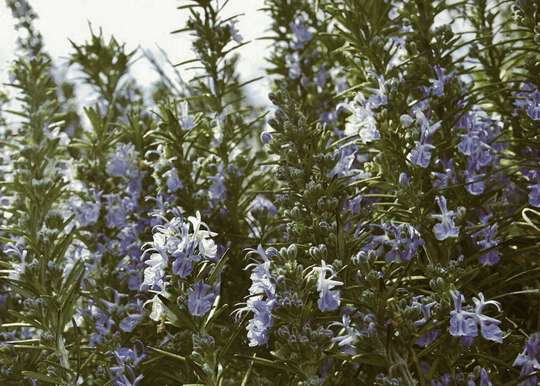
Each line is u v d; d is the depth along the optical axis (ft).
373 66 1.77
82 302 1.91
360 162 1.88
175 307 1.46
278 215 1.89
